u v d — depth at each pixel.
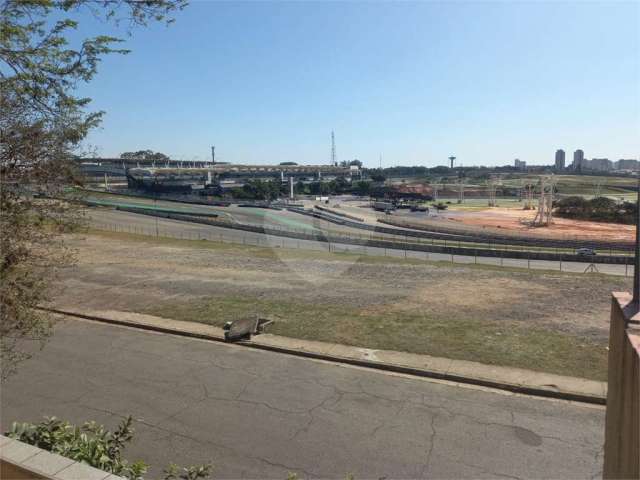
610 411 3.12
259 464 5.71
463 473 5.46
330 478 5.43
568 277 16.33
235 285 15.63
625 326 2.72
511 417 6.74
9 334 4.82
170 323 11.49
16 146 4.55
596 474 5.38
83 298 13.98
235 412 7.04
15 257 4.58
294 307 12.63
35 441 3.97
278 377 8.33
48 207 4.77
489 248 39.50
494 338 9.80
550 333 10.05
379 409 7.07
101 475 3.17
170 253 23.81
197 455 5.91
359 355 9.11
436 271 17.70
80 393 7.72
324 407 7.17
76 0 4.60
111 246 26.75
